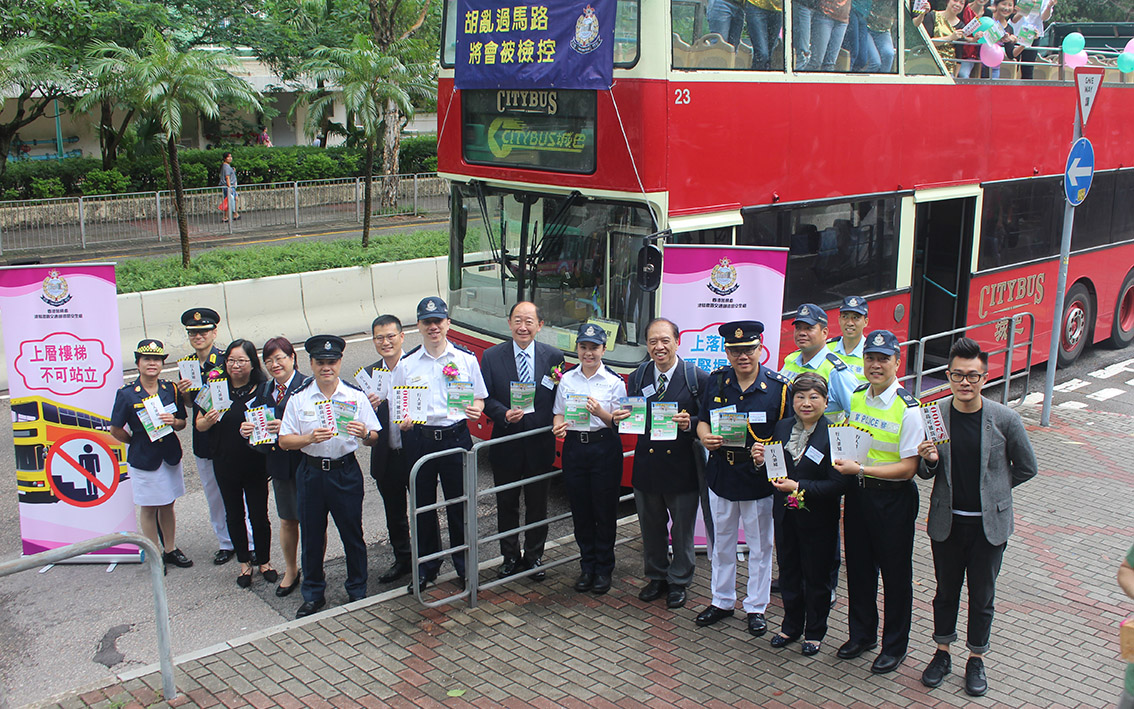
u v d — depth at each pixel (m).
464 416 7.15
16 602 7.07
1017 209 11.61
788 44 8.41
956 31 10.91
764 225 8.47
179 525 8.52
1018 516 8.36
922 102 9.88
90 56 22.41
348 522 6.74
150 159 26.48
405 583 7.36
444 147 9.34
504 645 6.20
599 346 6.66
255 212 23.34
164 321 13.39
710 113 7.84
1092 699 5.56
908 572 5.71
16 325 7.44
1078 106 10.16
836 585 6.61
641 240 7.78
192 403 7.52
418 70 23.19
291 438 6.58
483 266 9.26
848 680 5.76
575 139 7.98
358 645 6.19
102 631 6.65
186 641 6.52
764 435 6.11
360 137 31.08
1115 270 13.96
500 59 8.27
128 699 5.57
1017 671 5.86
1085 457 9.91
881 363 5.48
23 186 24.78
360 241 17.59
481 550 8.08
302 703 5.52
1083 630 6.39
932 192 10.20
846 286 9.48
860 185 9.34
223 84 19.50
